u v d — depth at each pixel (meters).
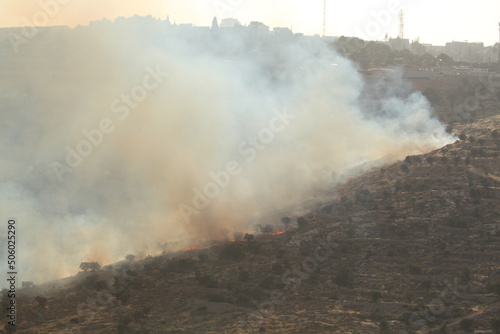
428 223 179.88
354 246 173.12
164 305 151.88
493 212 181.88
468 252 166.38
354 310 146.62
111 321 145.50
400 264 164.38
